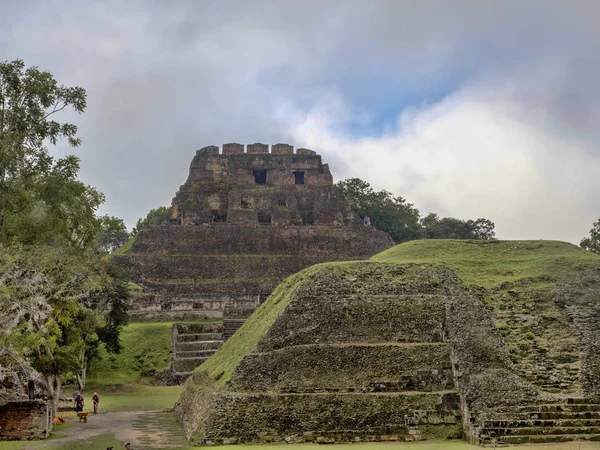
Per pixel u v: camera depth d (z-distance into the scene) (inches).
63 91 1642.5
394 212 4222.4
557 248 1861.5
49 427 1409.9
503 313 1507.1
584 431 1103.6
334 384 1246.3
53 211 1592.0
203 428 1196.5
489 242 1915.6
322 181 3740.2
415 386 1248.8
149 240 3346.5
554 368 1318.9
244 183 3715.6
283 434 1179.9
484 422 1120.8
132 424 1574.8
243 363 1283.2
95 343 2282.2
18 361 1318.9
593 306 1496.1
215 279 3203.7
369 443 1160.8
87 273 1557.6
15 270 1396.4
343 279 1497.3
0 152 1512.1
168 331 2635.3
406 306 1402.6
